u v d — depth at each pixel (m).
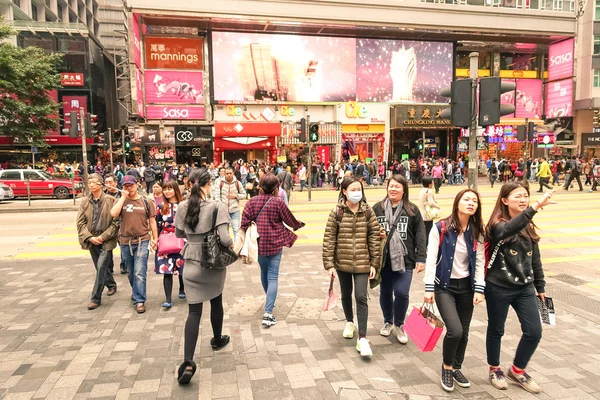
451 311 3.39
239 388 3.50
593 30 33.34
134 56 24.95
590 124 34.75
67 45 31.50
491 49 33.84
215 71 27.89
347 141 30.34
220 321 4.18
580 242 9.88
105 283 6.13
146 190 20.70
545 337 4.54
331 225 4.27
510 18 31.00
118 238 5.55
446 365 3.44
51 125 26.55
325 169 28.98
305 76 29.11
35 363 3.99
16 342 4.46
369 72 30.14
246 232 4.80
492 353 3.54
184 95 27.83
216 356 4.10
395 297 4.39
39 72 25.11
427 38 31.20
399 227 4.36
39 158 31.45
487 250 3.42
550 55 34.22
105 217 5.59
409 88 30.98
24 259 8.55
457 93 6.48
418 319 3.64
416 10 29.30
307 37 28.97
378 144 30.72
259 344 4.36
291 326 4.84
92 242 5.50
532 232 3.44
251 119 28.78
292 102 29.05
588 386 3.50
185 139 26.38
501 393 3.41
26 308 5.55
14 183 19.66
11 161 28.28
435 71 31.58
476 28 30.38
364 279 4.14
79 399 3.36
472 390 3.46
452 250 3.42
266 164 26.64
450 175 27.09
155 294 6.14
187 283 3.78
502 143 33.59
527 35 31.56
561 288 6.44
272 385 3.55
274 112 29.05
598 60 33.62
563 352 4.16
